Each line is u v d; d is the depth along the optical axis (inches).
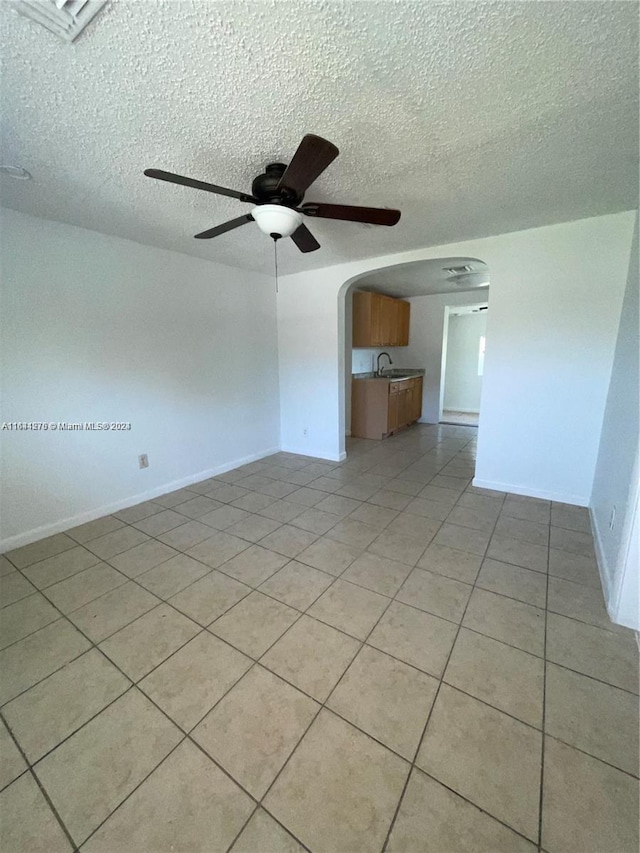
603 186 75.9
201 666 56.1
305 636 61.7
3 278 84.5
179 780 41.2
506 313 111.2
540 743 44.3
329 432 159.9
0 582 77.4
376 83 46.4
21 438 90.3
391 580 76.7
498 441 121.0
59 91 46.8
